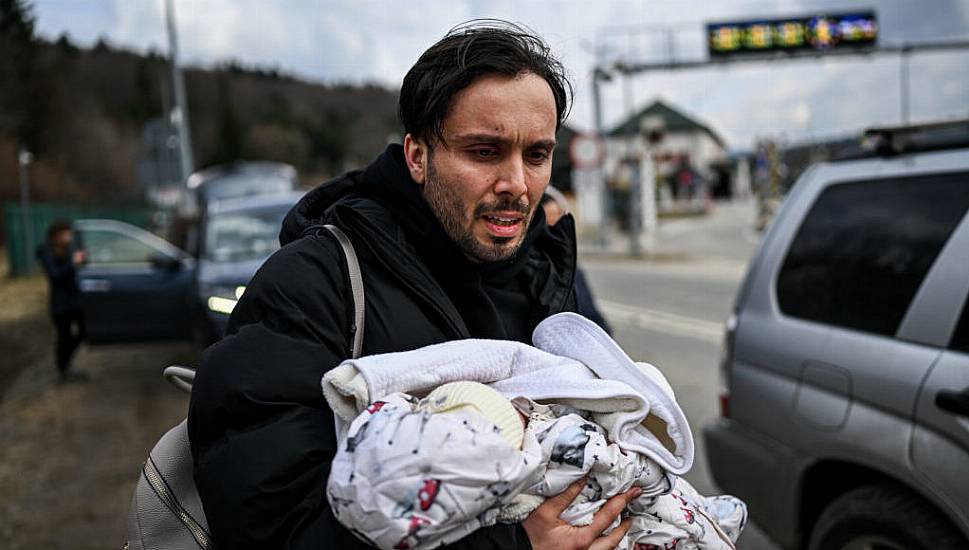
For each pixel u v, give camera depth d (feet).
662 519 4.19
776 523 9.30
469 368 3.98
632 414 4.00
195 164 252.21
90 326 24.35
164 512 4.31
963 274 7.47
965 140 8.34
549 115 4.22
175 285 24.90
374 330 4.16
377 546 3.30
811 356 8.80
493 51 4.10
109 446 17.84
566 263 5.25
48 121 86.89
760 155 91.30
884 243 8.55
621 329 30.66
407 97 4.35
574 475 3.73
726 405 10.25
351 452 3.40
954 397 6.91
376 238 4.25
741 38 72.08
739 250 71.77
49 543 12.57
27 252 58.49
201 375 3.89
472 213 4.19
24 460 16.96
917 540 7.30
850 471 8.61
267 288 4.08
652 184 102.32
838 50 72.54
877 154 9.32
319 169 295.28
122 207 102.01
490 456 3.32
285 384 3.79
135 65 224.33
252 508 3.53
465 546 3.43
